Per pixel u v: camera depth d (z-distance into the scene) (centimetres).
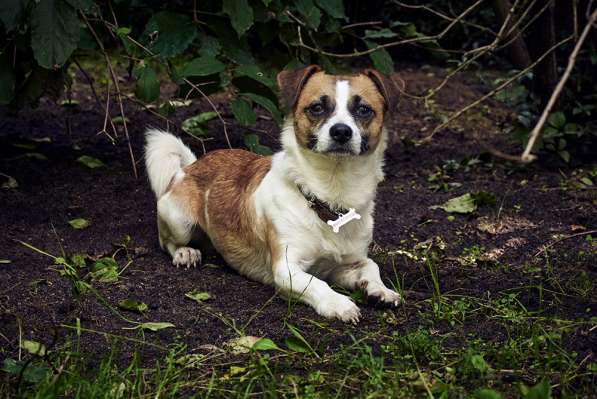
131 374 140
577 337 149
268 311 157
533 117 222
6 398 134
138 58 190
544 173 216
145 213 193
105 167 212
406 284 167
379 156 165
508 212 195
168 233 178
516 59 221
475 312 156
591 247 179
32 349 144
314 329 151
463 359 141
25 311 154
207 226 175
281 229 162
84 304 156
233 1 178
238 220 170
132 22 207
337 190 161
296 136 162
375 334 150
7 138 224
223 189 174
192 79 190
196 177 179
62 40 171
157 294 161
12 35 182
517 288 163
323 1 188
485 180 213
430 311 156
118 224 188
